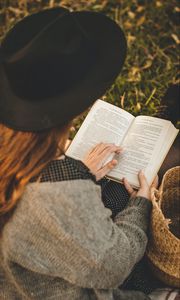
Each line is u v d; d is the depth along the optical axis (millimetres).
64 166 1289
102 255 1305
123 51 1405
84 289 1485
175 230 1878
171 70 2641
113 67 1361
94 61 1321
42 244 1274
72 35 1265
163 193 1811
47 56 1215
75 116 1265
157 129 1783
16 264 1369
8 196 1292
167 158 1942
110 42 1393
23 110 1252
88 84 1292
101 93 1315
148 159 1734
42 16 1370
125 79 2592
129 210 1618
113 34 1409
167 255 1626
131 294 1618
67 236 1240
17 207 1271
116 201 1774
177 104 2135
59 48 1227
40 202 1234
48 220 1231
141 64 2725
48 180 1269
